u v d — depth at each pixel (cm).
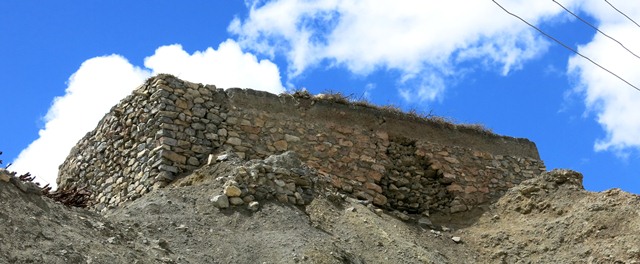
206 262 1313
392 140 2062
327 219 1602
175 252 1319
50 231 1158
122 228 1316
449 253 1758
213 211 1506
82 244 1159
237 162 1727
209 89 1919
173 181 1758
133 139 1888
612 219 1748
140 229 1369
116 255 1176
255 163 1683
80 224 1234
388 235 1612
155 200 1538
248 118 1916
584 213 1791
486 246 1791
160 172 1756
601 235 1723
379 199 1947
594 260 1667
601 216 1764
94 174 1970
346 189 1922
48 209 1224
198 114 1867
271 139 1912
